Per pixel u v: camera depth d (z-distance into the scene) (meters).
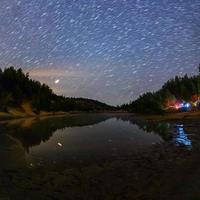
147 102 140.75
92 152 29.53
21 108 133.00
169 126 59.47
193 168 20.61
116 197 15.15
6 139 40.72
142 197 15.00
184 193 15.27
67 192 16.08
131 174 19.70
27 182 18.05
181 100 131.12
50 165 23.33
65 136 46.22
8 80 149.75
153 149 30.70
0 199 14.65
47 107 160.50
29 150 31.48
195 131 47.72
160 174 19.39
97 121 88.88
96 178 18.94
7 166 22.89
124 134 47.41
